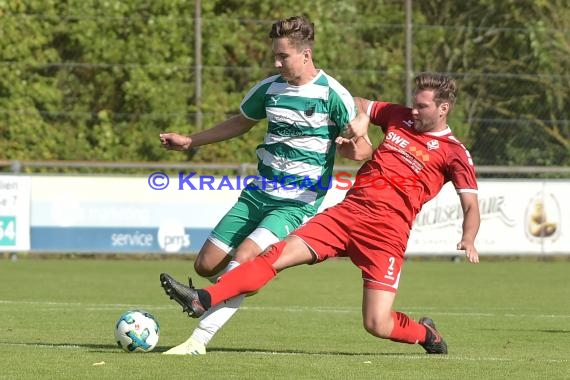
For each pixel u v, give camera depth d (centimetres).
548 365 2022
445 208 5138
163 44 5878
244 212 2170
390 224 2064
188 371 1861
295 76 2114
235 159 5788
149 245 4959
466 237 2031
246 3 6122
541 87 5881
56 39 5881
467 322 2952
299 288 4094
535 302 3597
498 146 5800
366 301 2089
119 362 1961
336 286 4194
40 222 4884
